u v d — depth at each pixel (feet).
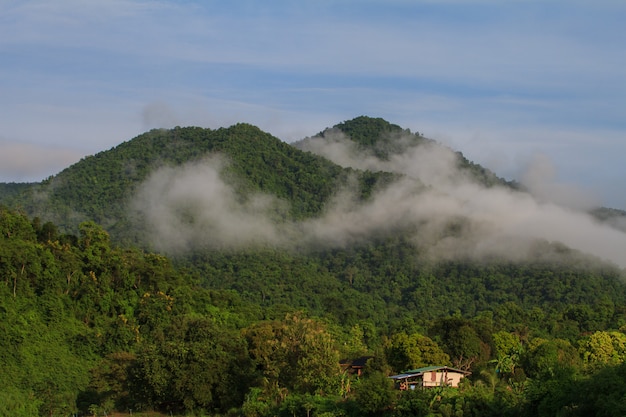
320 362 313.53
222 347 338.95
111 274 473.26
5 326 375.04
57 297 426.92
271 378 326.03
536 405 254.27
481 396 265.95
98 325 433.48
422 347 374.63
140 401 325.62
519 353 367.66
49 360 375.04
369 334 574.97
